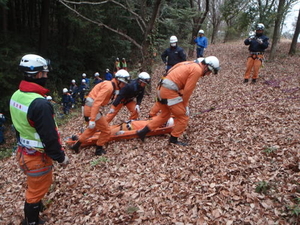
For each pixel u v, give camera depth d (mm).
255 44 8367
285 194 3010
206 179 3646
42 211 3549
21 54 12211
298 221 2592
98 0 13758
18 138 2814
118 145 5320
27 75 2568
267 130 4902
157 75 14219
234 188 3309
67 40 16500
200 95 8664
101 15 13938
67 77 16734
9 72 11086
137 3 9664
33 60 2537
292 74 9531
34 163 2783
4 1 9984
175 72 4500
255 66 8547
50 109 2582
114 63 19234
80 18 13359
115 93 5086
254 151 4180
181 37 16953
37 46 15711
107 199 3617
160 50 12273
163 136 5496
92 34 14531
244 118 5738
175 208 3191
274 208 2855
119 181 4008
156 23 8945
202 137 5152
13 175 5086
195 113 6754
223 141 4773
